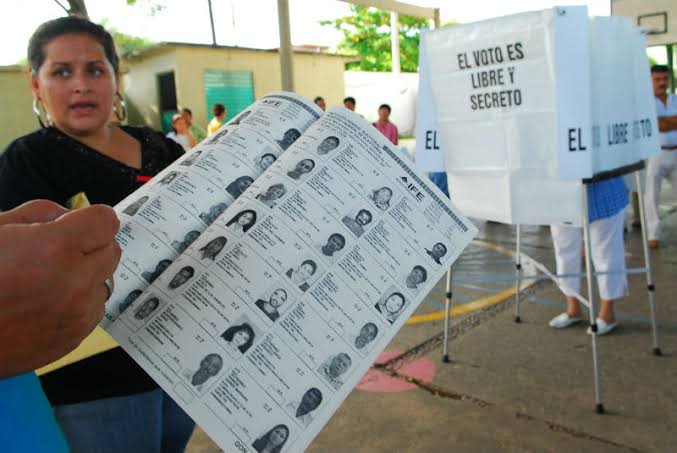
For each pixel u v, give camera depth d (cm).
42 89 111
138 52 1159
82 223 42
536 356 321
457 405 275
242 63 1226
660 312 370
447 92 279
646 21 738
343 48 2470
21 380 57
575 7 232
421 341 354
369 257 70
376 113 1191
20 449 54
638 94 282
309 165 77
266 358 63
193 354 63
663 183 891
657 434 238
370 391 293
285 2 761
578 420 253
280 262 69
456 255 74
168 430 128
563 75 236
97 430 106
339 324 66
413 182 77
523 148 257
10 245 38
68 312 40
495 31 252
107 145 118
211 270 68
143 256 74
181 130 791
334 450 245
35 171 105
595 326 258
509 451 237
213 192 81
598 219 322
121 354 106
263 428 60
